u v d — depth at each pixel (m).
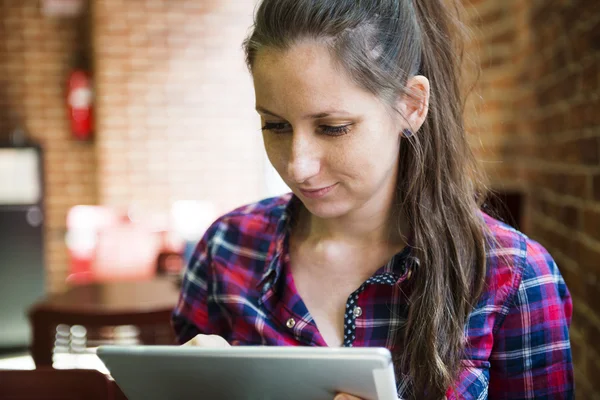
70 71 5.45
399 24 1.07
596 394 2.05
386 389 0.92
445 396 1.12
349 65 1.00
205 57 5.17
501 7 3.55
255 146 5.29
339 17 1.00
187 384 1.02
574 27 2.28
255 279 1.29
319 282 1.23
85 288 3.09
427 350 1.13
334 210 1.09
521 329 1.19
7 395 1.50
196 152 5.23
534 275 1.18
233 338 1.28
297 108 1.02
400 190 1.19
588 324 2.14
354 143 1.04
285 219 1.29
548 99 2.76
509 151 3.56
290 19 1.01
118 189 5.16
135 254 4.12
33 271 4.97
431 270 1.15
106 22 5.05
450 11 1.27
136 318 2.67
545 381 1.21
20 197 4.96
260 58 1.03
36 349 2.70
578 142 2.26
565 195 2.45
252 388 1.00
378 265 1.21
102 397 1.48
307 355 0.91
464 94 1.37
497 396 1.24
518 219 2.88
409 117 1.11
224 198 5.29
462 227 1.18
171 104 5.17
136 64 5.11
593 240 2.08
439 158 1.17
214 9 5.15
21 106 5.45
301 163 1.04
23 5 5.38
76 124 5.39
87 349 2.81
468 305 1.17
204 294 1.38
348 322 1.19
